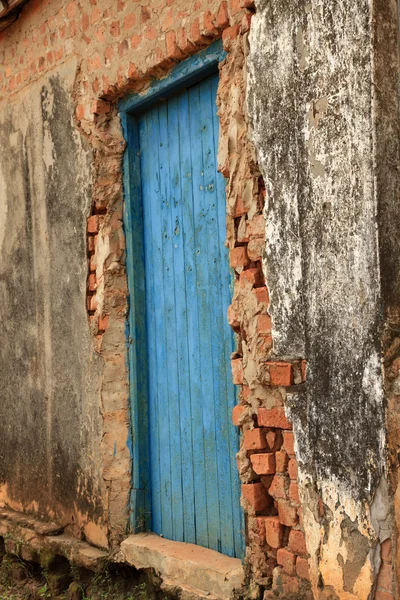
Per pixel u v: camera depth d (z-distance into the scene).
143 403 4.64
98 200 4.71
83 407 4.86
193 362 4.27
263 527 3.56
